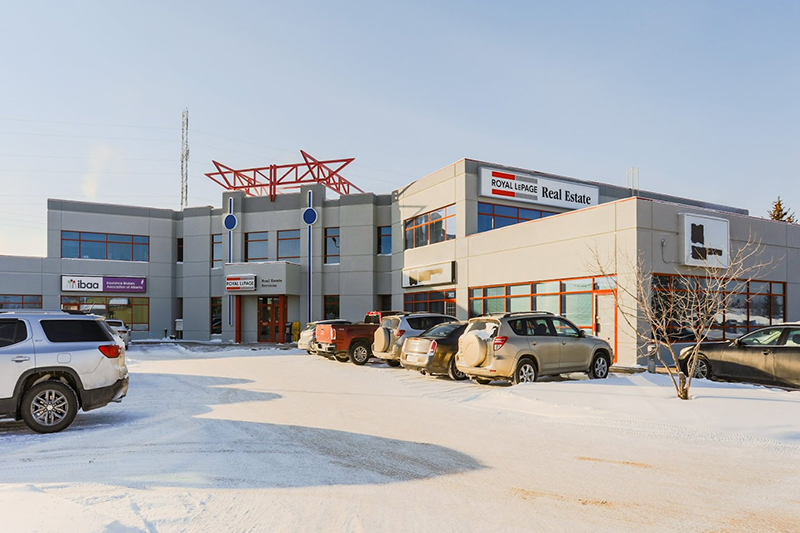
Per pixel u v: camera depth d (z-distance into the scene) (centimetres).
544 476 607
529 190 2725
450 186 2708
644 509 500
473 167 2612
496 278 2372
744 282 1848
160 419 955
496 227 2666
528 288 2203
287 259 3662
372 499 523
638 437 802
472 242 2531
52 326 905
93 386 902
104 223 3897
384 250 3475
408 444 759
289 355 2548
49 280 3756
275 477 597
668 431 830
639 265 1716
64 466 641
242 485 563
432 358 1488
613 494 544
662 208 1808
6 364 855
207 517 462
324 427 878
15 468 632
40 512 427
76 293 3800
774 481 590
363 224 3466
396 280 3247
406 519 469
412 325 1802
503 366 1297
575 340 1396
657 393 1113
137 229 3972
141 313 3947
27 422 848
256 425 895
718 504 515
